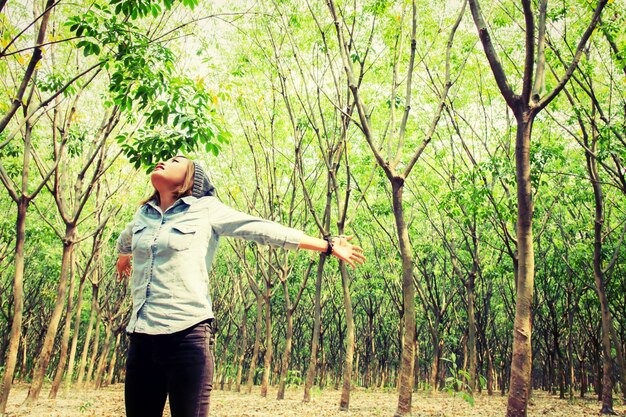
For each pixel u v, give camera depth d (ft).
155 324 6.31
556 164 49.21
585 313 80.74
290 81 49.60
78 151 39.34
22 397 53.88
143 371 6.45
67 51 35.86
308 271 57.31
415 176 62.90
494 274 67.36
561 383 74.08
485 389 105.91
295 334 123.44
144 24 35.27
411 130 54.85
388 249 71.87
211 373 6.40
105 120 39.65
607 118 40.55
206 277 6.81
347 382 42.78
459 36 47.55
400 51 35.42
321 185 65.87
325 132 44.80
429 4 44.14
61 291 38.32
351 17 40.32
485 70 50.16
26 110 27.37
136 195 58.75
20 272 30.09
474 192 42.68
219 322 101.71
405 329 30.42
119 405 45.98
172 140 19.02
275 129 55.72
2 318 94.84
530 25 18.97
